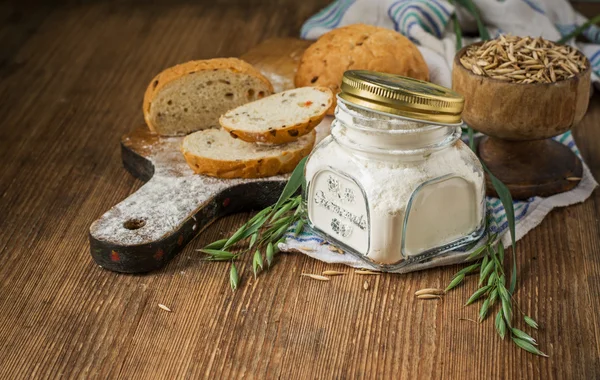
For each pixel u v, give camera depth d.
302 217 0.83
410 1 1.05
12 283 0.80
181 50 1.13
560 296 0.79
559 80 0.84
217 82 0.93
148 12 1.22
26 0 1.25
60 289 0.80
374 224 0.77
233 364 0.74
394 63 0.94
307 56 0.97
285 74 1.02
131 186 0.91
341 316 0.77
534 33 1.07
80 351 0.75
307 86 0.95
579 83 0.84
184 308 0.78
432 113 0.75
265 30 1.17
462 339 0.75
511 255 0.82
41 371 0.73
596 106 1.01
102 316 0.77
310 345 0.75
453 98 0.76
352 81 0.76
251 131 0.86
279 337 0.75
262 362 0.74
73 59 1.11
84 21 1.20
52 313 0.78
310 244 0.82
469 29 1.09
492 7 1.06
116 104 1.03
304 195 0.82
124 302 0.78
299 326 0.76
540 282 0.80
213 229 0.85
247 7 1.23
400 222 0.77
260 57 1.05
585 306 0.78
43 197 0.90
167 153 0.90
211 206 0.85
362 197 0.77
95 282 0.80
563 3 1.11
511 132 0.85
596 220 0.86
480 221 0.81
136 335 0.76
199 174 0.87
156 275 0.81
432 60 1.00
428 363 0.74
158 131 0.93
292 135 0.86
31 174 0.93
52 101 1.04
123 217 0.82
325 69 0.95
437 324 0.76
